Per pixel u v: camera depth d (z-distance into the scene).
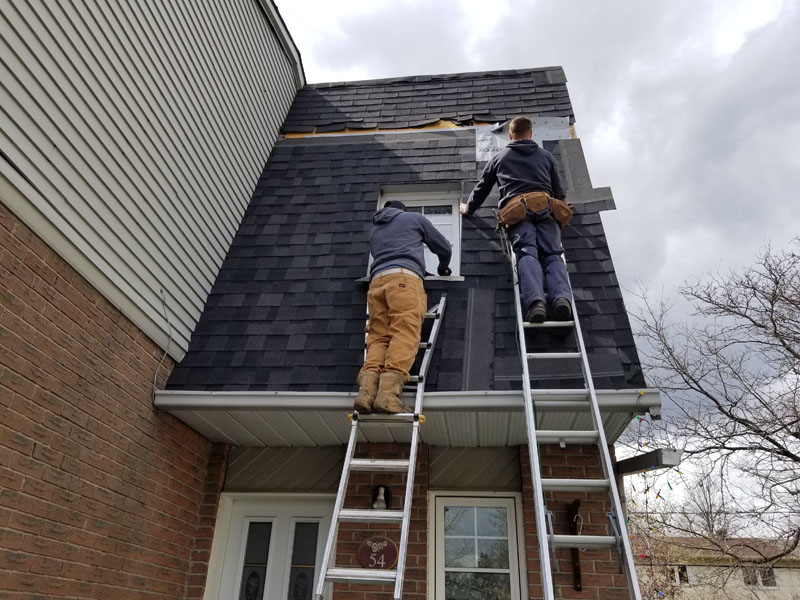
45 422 3.11
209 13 5.02
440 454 4.64
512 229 4.41
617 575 3.96
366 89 7.39
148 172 4.07
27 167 2.99
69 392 3.30
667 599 11.70
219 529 4.64
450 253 4.38
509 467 4.52
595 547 2.67
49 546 3.09
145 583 3.90
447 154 6.15
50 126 3.15
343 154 6.38
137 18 3.91
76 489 3.31
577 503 4.09
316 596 2.65
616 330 4.15
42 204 3.09
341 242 5.27
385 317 3.89
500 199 4.58
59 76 3.20
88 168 3.46
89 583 3.38
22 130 2.96
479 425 4.18
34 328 3.06
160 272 4.20
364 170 6.09
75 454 3.32
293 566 4.55
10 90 2.87
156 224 4.16
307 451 4.82
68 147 3.29
